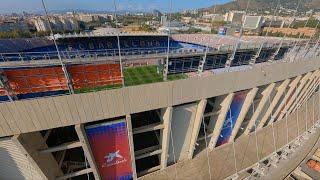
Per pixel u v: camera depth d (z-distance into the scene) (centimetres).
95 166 2072
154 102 1922
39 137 1872
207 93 2166
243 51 3438
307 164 2886
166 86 1898
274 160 2830
